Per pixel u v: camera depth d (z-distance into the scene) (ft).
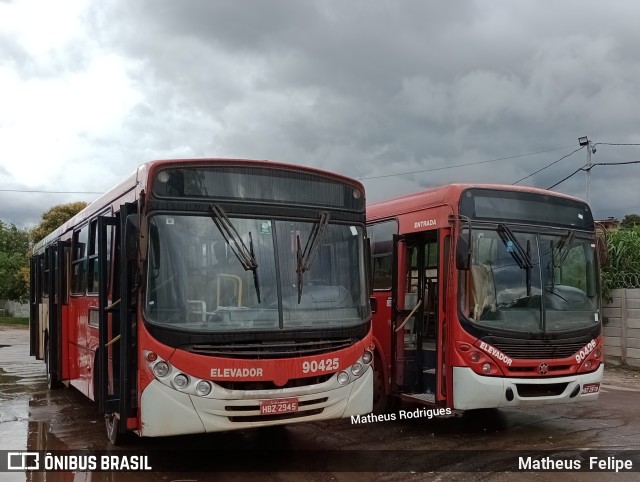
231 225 20.65
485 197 26.81
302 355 20.47
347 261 22.75
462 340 25.44
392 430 28.12
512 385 25.44
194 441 25.68
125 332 20.07
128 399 19.93
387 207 32.04
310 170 22.48
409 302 29.71
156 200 19.98
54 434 27.17
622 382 41.27
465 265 24.75
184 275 19.79
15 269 147.84
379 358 31.53
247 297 20.30
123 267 20.34
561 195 28.63
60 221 133.49
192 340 19.26
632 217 92.84
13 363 55.67
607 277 47.78
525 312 26.37
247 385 19.69
